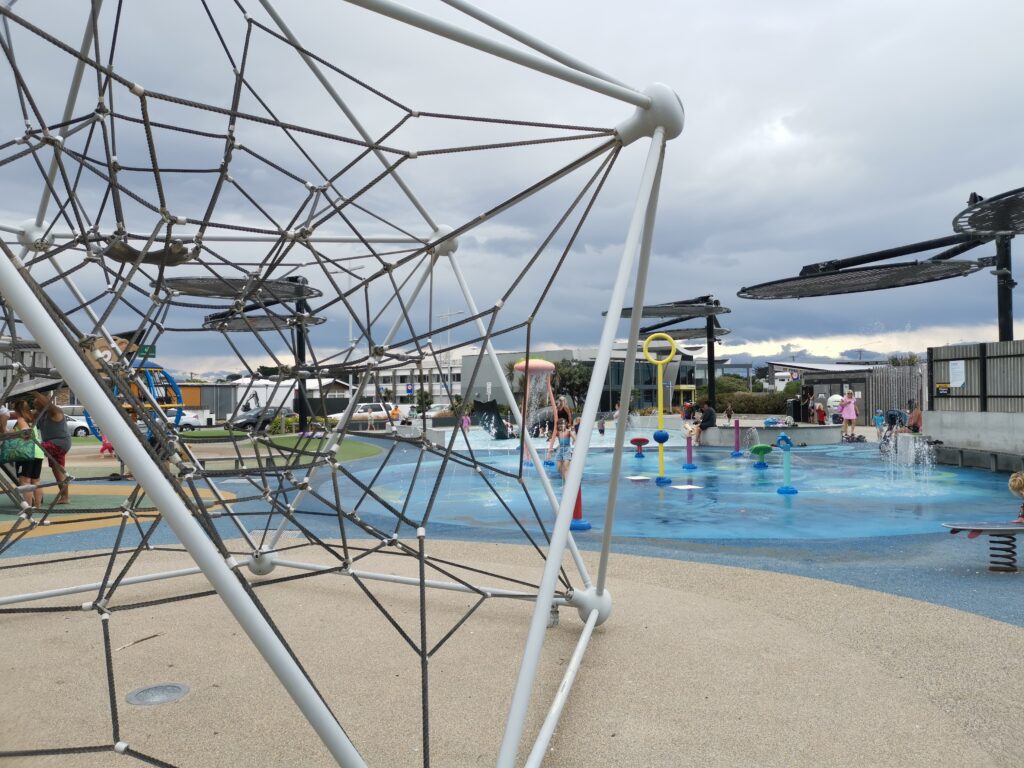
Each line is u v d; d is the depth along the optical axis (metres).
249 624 2.23
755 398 48.00
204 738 3.60
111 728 3.72
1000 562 7.13
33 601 6.06
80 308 4.67
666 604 5.79
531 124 3.87
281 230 4.02
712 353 29.56
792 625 5.25
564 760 3.35
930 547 8.26
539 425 25.52
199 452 20.25
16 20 2.26
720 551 8.06
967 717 3.75
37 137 3.59
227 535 9.21
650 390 62.19
